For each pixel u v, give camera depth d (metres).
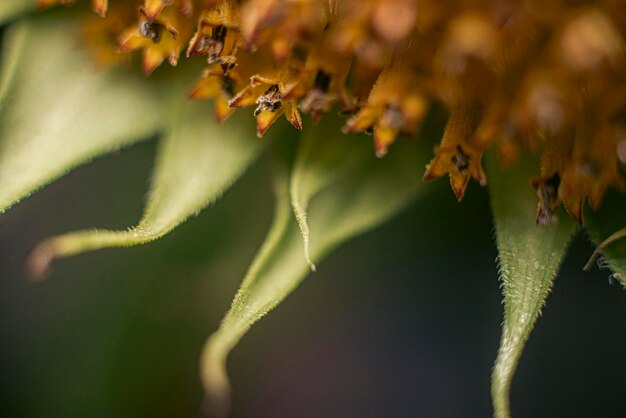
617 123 0.13
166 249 0.16
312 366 0.17
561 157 0.14
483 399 0.17
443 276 0.16
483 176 0.14
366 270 0.17
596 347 0.17
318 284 0.17
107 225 0.16
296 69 0.14
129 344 0.16
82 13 0.15
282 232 0.14
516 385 0.17
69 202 0.16
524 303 0.14
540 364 0.17
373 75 0.14
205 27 0.14
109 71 0.15
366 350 0.17
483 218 0.15
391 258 0.16
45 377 0.16
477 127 0.14
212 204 0.15
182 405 0.16
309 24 0.13
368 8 0.13
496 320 0.17
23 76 0.15
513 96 0.14
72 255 0.16
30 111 0.14
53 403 0.16
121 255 0.16
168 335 0.16
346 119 0.14
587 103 0.14
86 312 0.16
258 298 0.14
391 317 0.17
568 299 0.17
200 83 0.14
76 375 0.16
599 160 0.14
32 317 0.17
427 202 0.15
